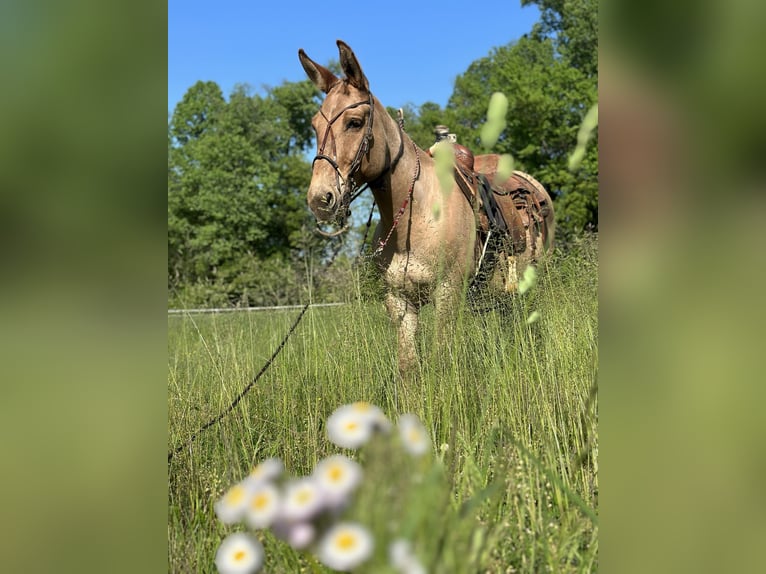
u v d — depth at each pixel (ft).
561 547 4.25
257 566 2.38
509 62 83.66
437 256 10.94
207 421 9.09
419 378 8.91
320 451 8.01
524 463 5.58
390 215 11.34
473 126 96.32
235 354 11.34
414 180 11.26
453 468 5.24
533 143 79.05
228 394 9.87
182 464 7.61
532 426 7.50
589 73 79.10
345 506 2.22
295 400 9.62
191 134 123.03
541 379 8.17
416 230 11.07
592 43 78.33
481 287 11.24
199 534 5.92
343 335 10.95
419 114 105.81
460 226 11.14
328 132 10.88
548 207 15.52
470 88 98.68
